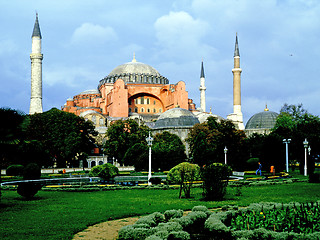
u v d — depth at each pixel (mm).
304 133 68312
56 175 59344
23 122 24797
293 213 15086
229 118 115375
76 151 79938
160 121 100625
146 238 12203
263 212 15742
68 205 22422
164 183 38562
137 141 79312
